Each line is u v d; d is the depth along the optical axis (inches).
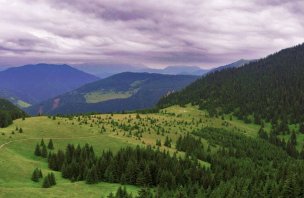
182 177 5659.5
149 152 6284.5
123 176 5295.3
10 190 4084.6
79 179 5241.1
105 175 5359.3
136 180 5319.9
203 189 4985.2
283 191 4788.4
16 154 6033.5
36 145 6727.4
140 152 6215.6
